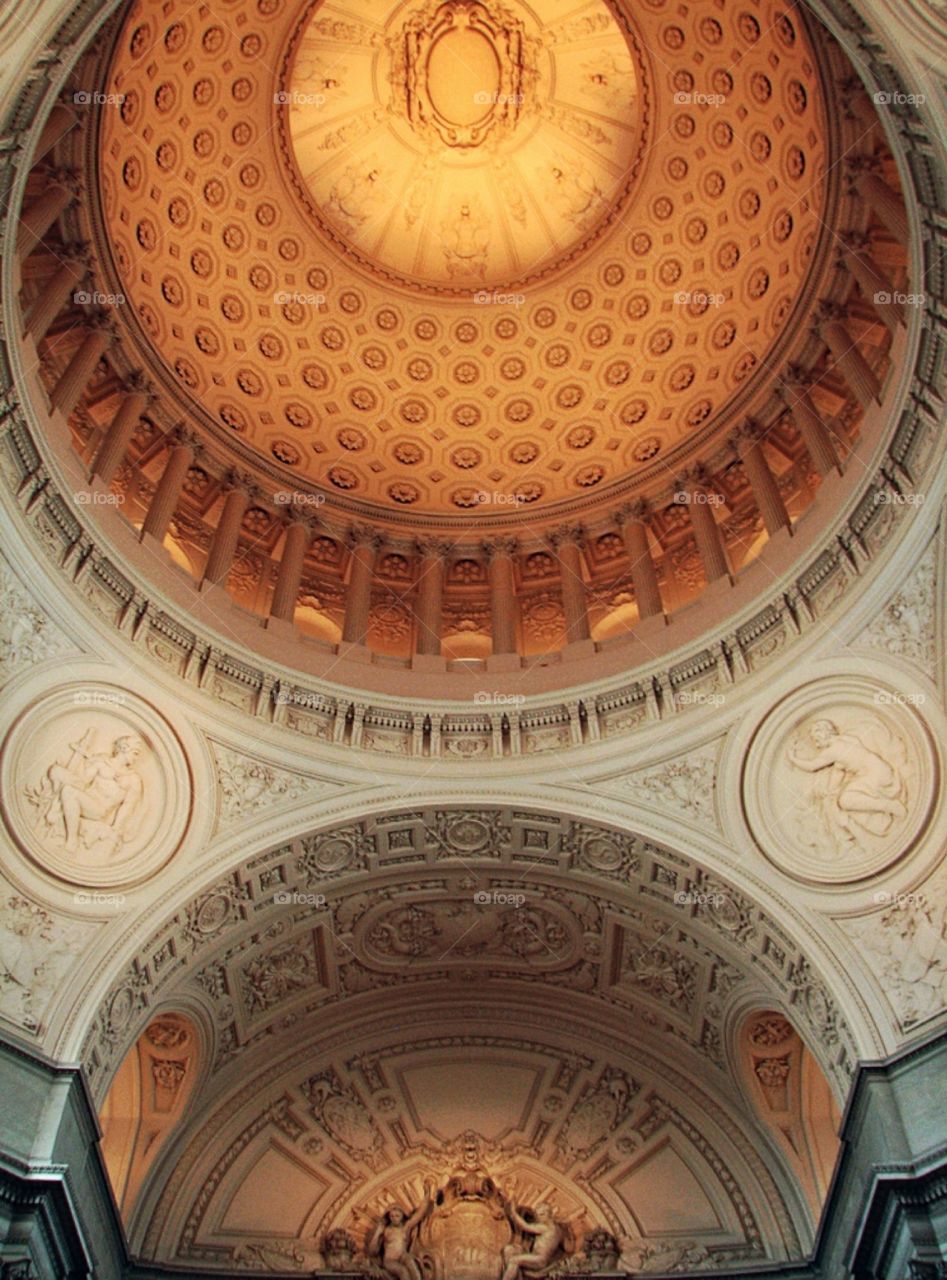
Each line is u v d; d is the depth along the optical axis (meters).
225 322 30.48
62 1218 18.08
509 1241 23.83
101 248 26.38
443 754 24.02
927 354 20.33
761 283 29.20
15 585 20.59
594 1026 26.28
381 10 30.06
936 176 18.94
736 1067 24.62
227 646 23.64
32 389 21.48
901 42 17.08
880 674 21.73
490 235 32.47
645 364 31.33
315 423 31.44
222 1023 24.42
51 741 21.31
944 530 20.52
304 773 23.34
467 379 32.44
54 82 18.44
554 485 31.45
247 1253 23.28
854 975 20.67
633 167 30.73
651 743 23.69
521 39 30.73
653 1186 24.41
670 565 29.03
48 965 20.19
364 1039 26.20
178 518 27.94
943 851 20.62
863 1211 18.48
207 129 29.02
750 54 27.66
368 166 31.94
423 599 29.50
